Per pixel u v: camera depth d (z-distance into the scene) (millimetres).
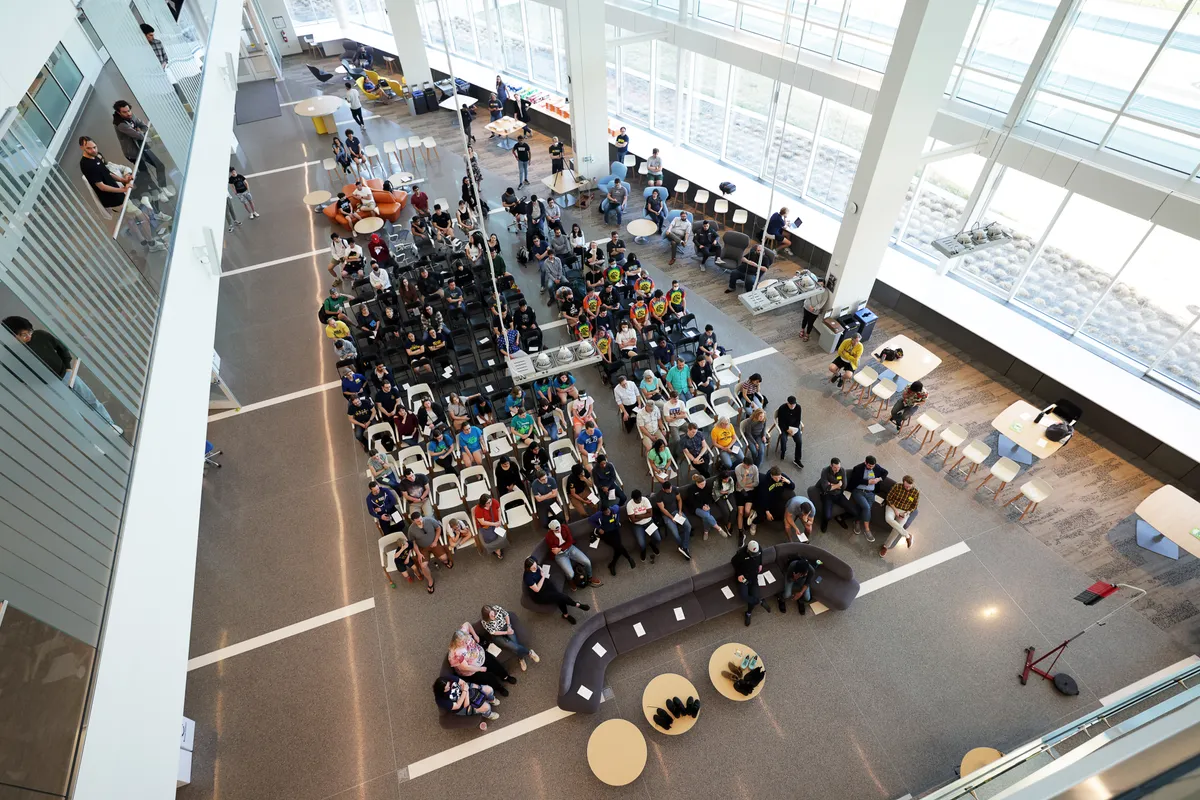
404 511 8828
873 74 10828
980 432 9711
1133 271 9367
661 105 16094
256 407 10742
